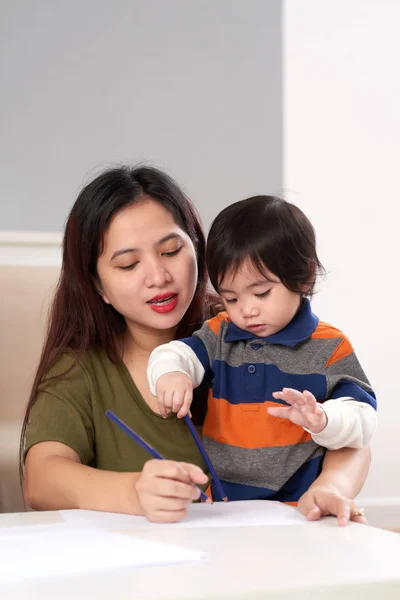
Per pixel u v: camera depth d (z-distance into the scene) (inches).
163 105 103.6
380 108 118.1
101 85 102.0
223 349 45.0
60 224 100.7
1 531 29.5
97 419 46.7
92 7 102.0
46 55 100.8
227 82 105.3
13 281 59.9
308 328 43.8
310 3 116.0
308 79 116.3
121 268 45.3
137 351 49.4
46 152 100.6
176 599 19.7
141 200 45.5
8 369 62.0
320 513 31.9
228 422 43.3
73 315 48.5
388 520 113.5
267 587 20.4
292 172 116.2
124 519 32.4
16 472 63.1
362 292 117.5
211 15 105.1
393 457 115.9
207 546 25.7
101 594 20.0
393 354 117.6
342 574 21.6
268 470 41.9
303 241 43.3
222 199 104.8
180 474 32.1
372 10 117.5
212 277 44.0
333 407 38.7
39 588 20.7
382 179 118.0
